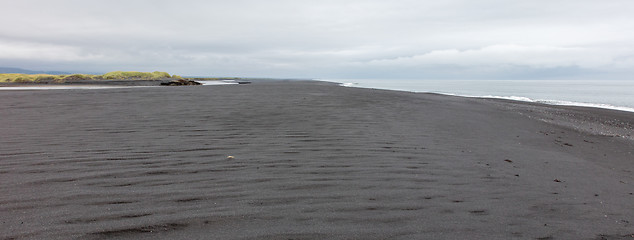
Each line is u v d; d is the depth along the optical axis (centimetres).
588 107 1919
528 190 414
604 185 472
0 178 384
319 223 287
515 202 367
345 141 639
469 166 509
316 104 1234
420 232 278
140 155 501
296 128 759
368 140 654
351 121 875
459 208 337
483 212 330
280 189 371
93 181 380
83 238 249
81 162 457
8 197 326
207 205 319
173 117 885
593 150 736
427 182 418
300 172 438
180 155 507
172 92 1772
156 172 420
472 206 345
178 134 668
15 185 361
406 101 1477
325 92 1881
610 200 403
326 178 417
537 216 331
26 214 288
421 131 784
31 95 1508
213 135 665
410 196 364
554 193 412
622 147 793
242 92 1814
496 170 498
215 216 294
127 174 409
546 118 1258
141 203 319
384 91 2262
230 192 356
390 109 1155
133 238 251
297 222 288
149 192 349
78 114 920
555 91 4378
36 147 538
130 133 671
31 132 664
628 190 456
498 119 1095
